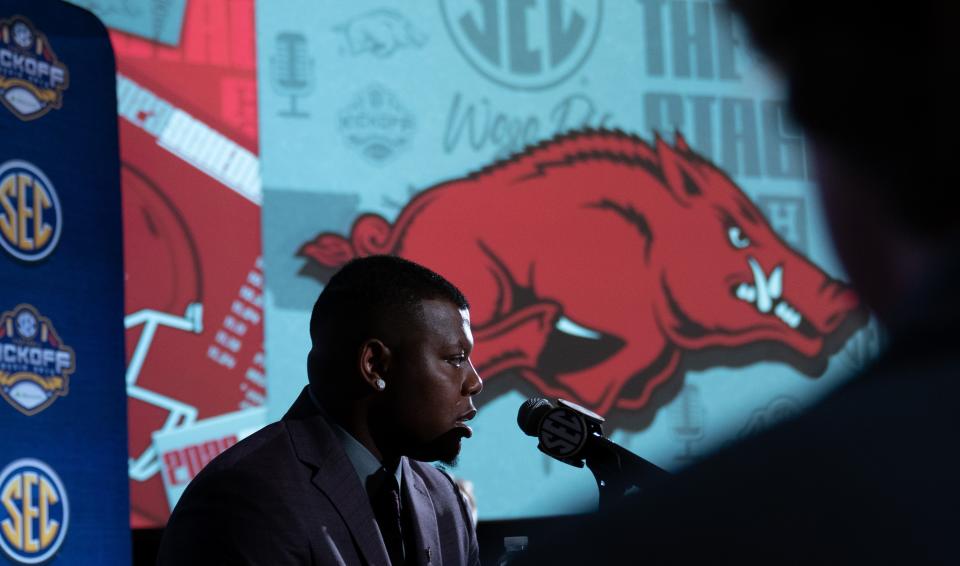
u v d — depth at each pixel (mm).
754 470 284
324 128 4102
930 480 266
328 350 1680
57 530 2693
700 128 4535
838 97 302
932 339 284
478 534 4031
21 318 2688
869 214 301
